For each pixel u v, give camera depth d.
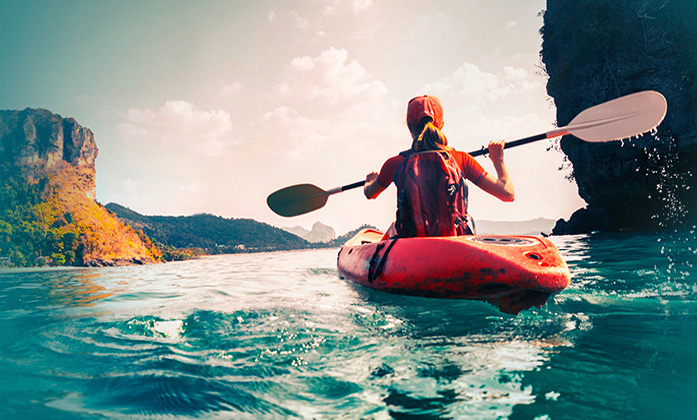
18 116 128.25
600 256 6.06
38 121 128.75
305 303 3.00
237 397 1.31
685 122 18.59
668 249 6.59
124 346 1.97
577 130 3.87
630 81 20.25
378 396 1.27
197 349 1.86
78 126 135.38
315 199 5.14
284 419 1.15
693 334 1.75
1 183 109.31
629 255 5.84
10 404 1.28
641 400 1.14
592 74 22.80
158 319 2.58
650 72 19.62
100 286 5.44
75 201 109.88
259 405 1.25
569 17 24.48
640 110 3.81
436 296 2.73
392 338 1.93
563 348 1.64
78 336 2.21
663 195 20.08
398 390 1.31
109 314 2.90
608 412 1.07
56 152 128.00
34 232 83.94
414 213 3.26
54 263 78.75
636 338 1.73
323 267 7.05
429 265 2.73
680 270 3.85
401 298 2.95
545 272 2.31
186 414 1.20
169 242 153.75
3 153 122.06
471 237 2.88
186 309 2.97
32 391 1.39
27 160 121.56
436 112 3.68
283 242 170.88
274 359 1.68
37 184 106.31
